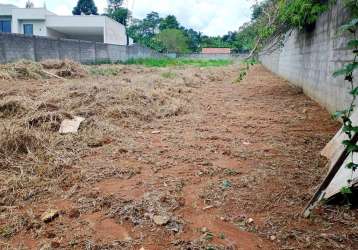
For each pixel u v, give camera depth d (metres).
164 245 2.18
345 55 5.02
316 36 7.17
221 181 3.11
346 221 2.42
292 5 6.58
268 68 19.59
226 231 2.34
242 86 10.46
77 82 7.92
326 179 2.74
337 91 5.42
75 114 5.11
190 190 2.94
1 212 2.57
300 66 9.20
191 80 11.05
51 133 4.25
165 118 5.64
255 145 4.18
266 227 2.38
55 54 15.97
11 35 12.77
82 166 3.43
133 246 2.17
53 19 29.33
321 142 4.26
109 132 4.55
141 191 2.90
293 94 8.46
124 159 3.66
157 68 16.23
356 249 2.12
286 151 3.93
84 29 31.17
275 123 5.36
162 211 2.57
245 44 11.17
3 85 7.51
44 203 2.71
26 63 10.21
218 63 26.25
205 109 6.52
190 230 2.35
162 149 4.00
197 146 4.12
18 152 3.66
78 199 2.77
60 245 2.17
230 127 5.11
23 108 4.95
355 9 4.42
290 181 3.10
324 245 2.17
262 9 8.57
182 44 51.06
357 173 2.55
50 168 3.31
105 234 2.30
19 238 2.26
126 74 12.21
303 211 2.57
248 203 2.71
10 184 2.98
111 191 2.90
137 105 5.93
